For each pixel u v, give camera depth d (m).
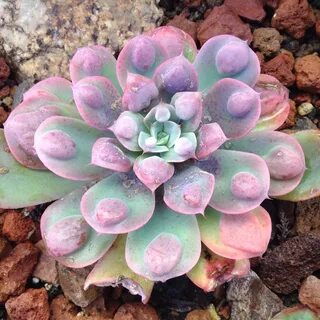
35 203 0.27
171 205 0.24
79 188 0.27
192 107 0.24
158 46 0.26
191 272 0.26
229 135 0.26
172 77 0.25
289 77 0.34
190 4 0.36
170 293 0.30
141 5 0.34
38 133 0.25
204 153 0.24
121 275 0.25
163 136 0.25
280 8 0.35
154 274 0.24
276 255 0.30
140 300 0.30
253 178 0.24
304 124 0.34
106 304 0.30
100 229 0.23
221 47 0.26
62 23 0.33
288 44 0.35
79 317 0.29
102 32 0.33
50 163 0.25
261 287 0.29
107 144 0.24
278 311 0.29
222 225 0.25
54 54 0.33
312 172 0.28
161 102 0.25
